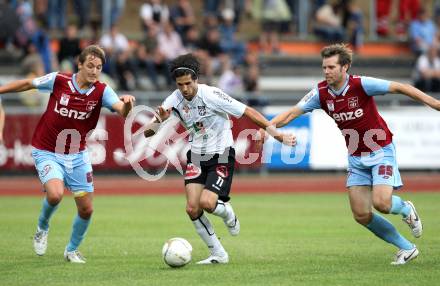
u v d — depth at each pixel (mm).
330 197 53344
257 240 33156
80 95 26906
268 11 82062
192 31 73438
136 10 85688
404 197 52469
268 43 81812
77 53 64125
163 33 70438
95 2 79812
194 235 34812
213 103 26500
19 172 59031
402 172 62656
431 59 73812
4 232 35438
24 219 40594
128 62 66938
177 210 45344
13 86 27328
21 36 67812
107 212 44156
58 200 26453
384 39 86812
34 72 63156
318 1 83875
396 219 41000
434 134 63000
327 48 26203
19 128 58500
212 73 70438
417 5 87000
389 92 26125
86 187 27219
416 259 27516
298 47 83938
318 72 82062
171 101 27094
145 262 27094
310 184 59938
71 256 27203
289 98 63031
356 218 26703
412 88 25922
